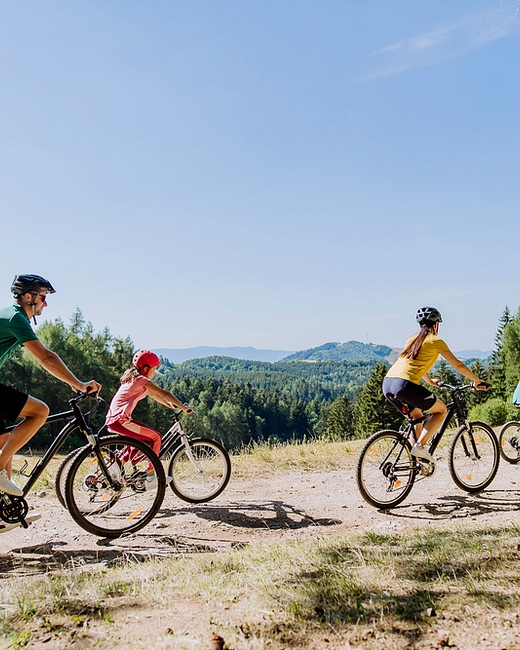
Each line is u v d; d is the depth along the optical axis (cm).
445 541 419
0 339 440
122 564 411
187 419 4497
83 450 497
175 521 558
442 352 605
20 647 253
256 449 1038
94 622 280
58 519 562
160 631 267
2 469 435
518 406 822
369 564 357
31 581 352
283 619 271
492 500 617
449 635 251
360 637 252
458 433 650
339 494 687
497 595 290
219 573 352
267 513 592
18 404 432
